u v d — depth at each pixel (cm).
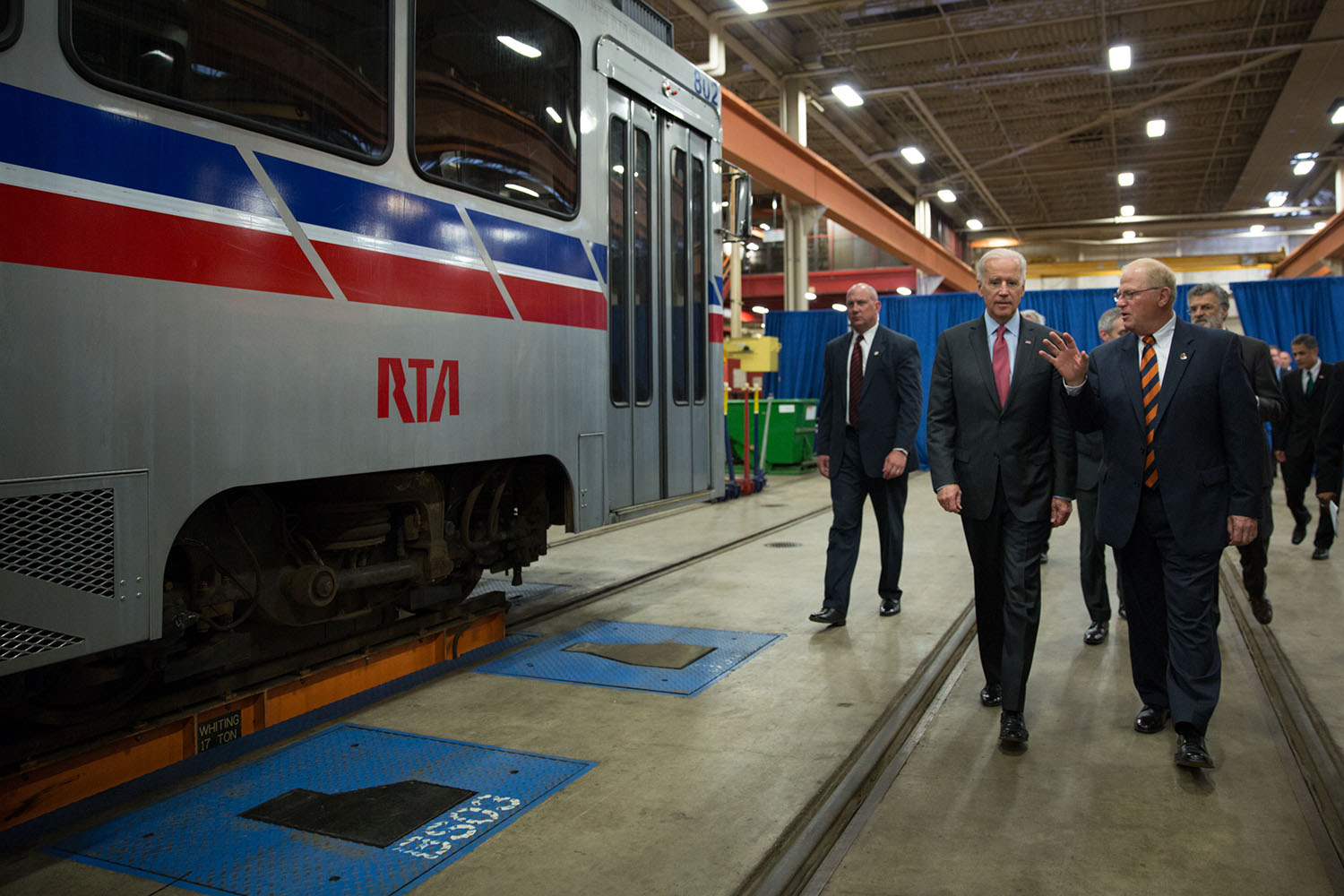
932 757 344
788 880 249
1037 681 438
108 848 268
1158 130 2067
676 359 584
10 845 270
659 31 577
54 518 244
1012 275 356
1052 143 2430
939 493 371
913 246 2484
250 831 278
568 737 362
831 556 544
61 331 246
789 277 1941
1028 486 354
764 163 1504
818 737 360
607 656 478
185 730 317
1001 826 285
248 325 297
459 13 397
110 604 256
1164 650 361
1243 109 2145
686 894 241
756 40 1717
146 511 265
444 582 468
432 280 376
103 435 255
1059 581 679
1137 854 265
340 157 335
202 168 285
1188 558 325
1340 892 242
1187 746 323
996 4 1562
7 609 233
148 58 271
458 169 395
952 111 2144
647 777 321
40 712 285
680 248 592
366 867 255
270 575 347
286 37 316
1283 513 1016
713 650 487
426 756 340
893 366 523
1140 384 337
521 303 430
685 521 1021
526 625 547
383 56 356
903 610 582
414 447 364
